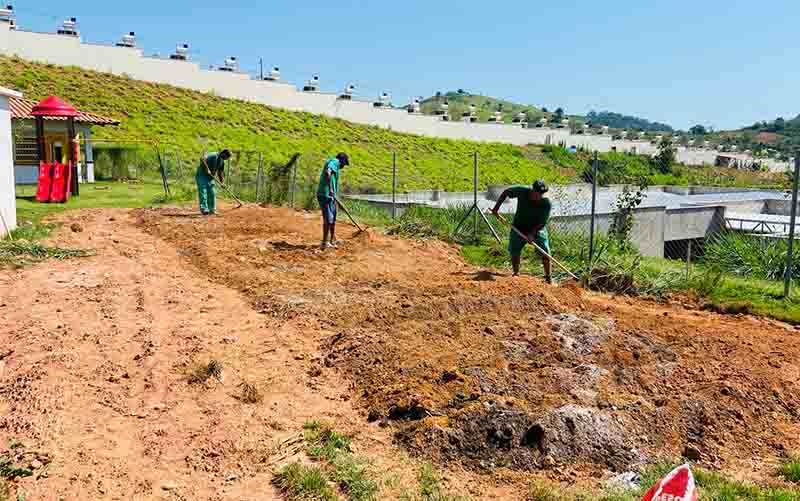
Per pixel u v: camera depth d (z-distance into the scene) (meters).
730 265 11.91
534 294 8.66
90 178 24.77
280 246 11.91
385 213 18.02
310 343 7.02
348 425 5.25
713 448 5.02
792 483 4.58
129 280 9.44
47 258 10.44
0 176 11.59
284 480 4.41
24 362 6.18
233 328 7.49
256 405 5.55
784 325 8.47
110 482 4.37
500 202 9.80
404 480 4.48
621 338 7.10
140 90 37.69
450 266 10.94
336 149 39.28
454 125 51.78
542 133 56.47
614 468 4.68
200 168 15.23
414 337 7.00
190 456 4.72
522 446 4.80
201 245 11.74
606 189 23.30
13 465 4.44
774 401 5.78
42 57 36.81
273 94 44.59
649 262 11.98
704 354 6.79
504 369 6.07
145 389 5.77
